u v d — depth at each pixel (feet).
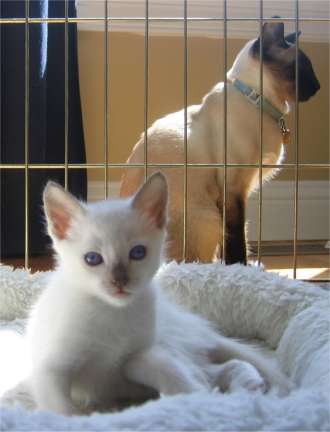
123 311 3.58
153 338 3.75
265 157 7.74
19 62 8.27
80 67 9.54
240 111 7.57
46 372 3.50
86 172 9.28
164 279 5.24
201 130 7.52
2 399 3.68
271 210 10.02
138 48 9.66
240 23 9.73
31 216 8.63
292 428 2.48
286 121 10.01
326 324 4.03
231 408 2.59
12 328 4.97
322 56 10.14
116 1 9.49
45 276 5.46
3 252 8.67
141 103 9.74
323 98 10.21
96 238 3.52
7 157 8.41
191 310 5.16
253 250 9.38
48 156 9.05
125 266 3.49
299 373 3.93
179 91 9.77
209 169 7.46
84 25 9.46
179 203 7.23
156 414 2.55
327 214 10.25
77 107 9.14
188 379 3.46
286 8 9.88
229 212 7.51
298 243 10.03
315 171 10.25
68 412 3.35
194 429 2.45
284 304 4.84
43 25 8.24
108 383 3.71
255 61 7.68
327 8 10.03
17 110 8.34
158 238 3.68
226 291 5.10
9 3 8.17
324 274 7.45
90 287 3.53
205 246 7.27
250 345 4.78
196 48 9.75
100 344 3.57
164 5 9.59
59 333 3.54
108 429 2.46
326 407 2.62
